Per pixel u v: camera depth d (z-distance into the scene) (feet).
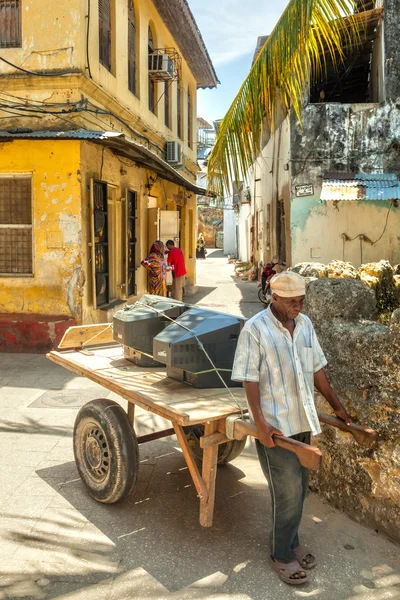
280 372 10.07
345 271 20.67
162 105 50.62
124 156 35.47
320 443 13.29
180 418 10.32
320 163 41.29
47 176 29.48
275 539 10.62
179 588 10.11
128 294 38.81
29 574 10.49
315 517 12.64
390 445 11.26
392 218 40.98
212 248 167.12
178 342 12.11
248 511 12.97
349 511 12.59
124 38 38.24
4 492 13.80
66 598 9.80
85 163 29.91
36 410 20.13
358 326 12.28
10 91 30.32
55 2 29.53
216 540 11.69
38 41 29.78
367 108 40.70
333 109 40.88
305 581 10.25
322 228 41.60
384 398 11.29
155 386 12.57
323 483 13.34
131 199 39.24
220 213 169.17
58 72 29.66
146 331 14.20
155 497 13.62
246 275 79.66
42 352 29.37
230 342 12.59
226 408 11.06
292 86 15.28
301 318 10.50
